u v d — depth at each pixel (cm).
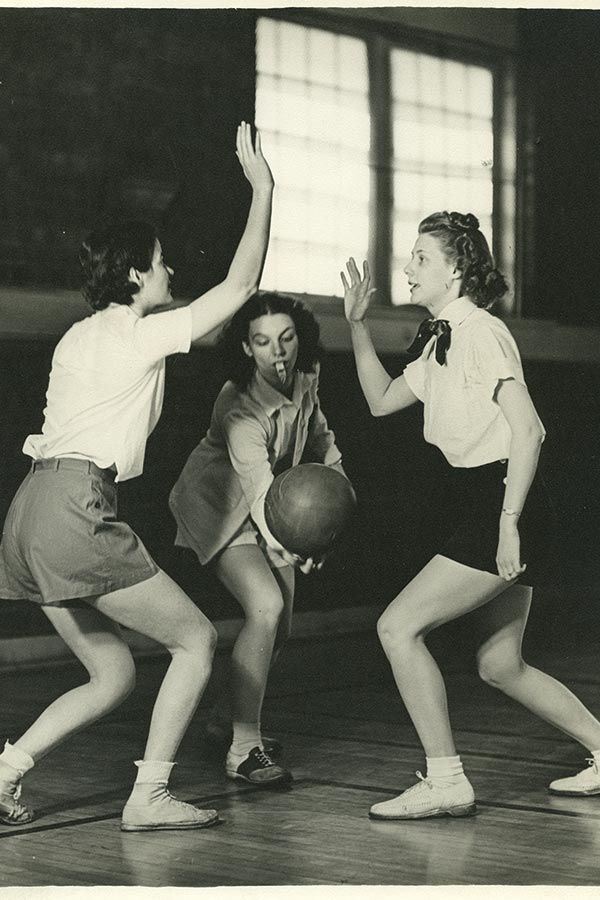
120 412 500
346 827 521
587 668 984
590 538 1434
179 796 580
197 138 1134
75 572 489
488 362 516
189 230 1128
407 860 470
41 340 1036
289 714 802
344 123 1253
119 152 1088
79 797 580
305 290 1228
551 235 1404
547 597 1405
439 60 1322
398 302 1293
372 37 1271
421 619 529
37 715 813
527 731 735
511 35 1364
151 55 1104
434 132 1323
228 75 1156
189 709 523
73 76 1061
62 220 1058
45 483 498
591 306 1434
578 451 1430
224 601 1148
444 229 538
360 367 580
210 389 1139
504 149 1376
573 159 1410
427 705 535
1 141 1027
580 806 554
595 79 1402
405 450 1271
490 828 516
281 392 635
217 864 467
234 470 634
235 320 623
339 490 527
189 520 641
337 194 1250
